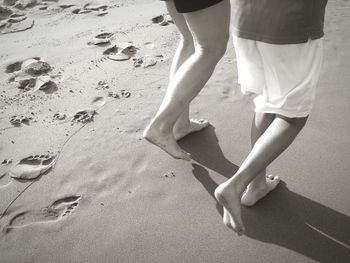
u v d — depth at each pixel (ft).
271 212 5.71
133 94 8.61
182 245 5.28
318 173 6.28
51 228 5.59
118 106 8.21
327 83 8.64
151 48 10.61
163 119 5.15
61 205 5.97
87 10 13.50
